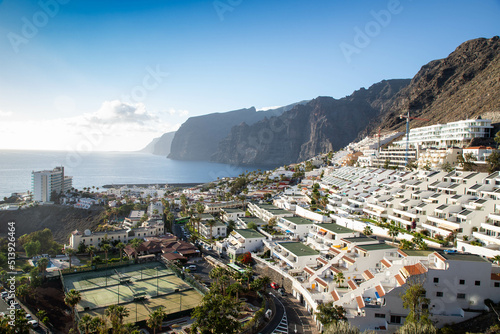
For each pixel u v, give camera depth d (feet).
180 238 597.93
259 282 321.11
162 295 347.77
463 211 363.76
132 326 257.14
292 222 481.46
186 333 269.44
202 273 411.13
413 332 195.93
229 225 580.71
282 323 276.82
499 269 248.93
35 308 322.75
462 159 583.58
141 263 461.78
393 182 568.41
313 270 328.29
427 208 408.05
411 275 232.32
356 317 238.89
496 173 407.85
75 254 514.27
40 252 518.37
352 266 295.48
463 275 229.45
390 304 237.45
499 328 193.47
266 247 436.35
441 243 352.08
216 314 254.47
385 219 449.48
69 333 269.03
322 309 248.52
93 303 326.24
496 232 318.04
